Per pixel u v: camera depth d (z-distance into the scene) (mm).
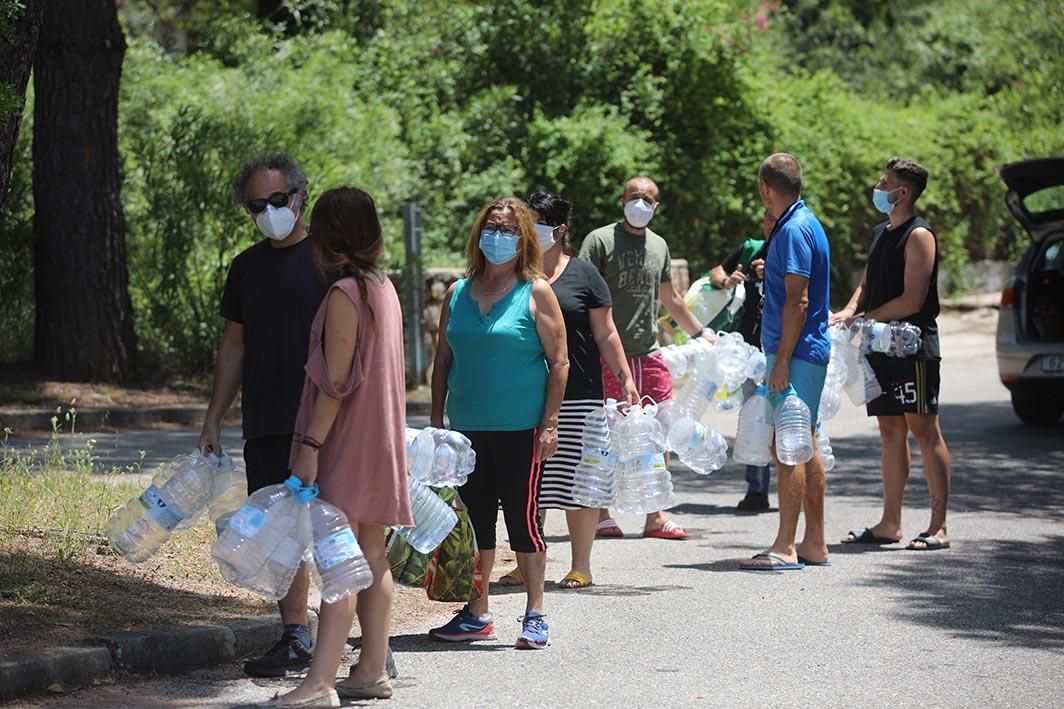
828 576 15430
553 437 12219
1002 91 57969
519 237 12188
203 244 31328
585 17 43312
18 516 14531
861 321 16984
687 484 22516
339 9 45219
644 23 43188
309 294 10859
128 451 22297
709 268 44469
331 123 36688
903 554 16719
